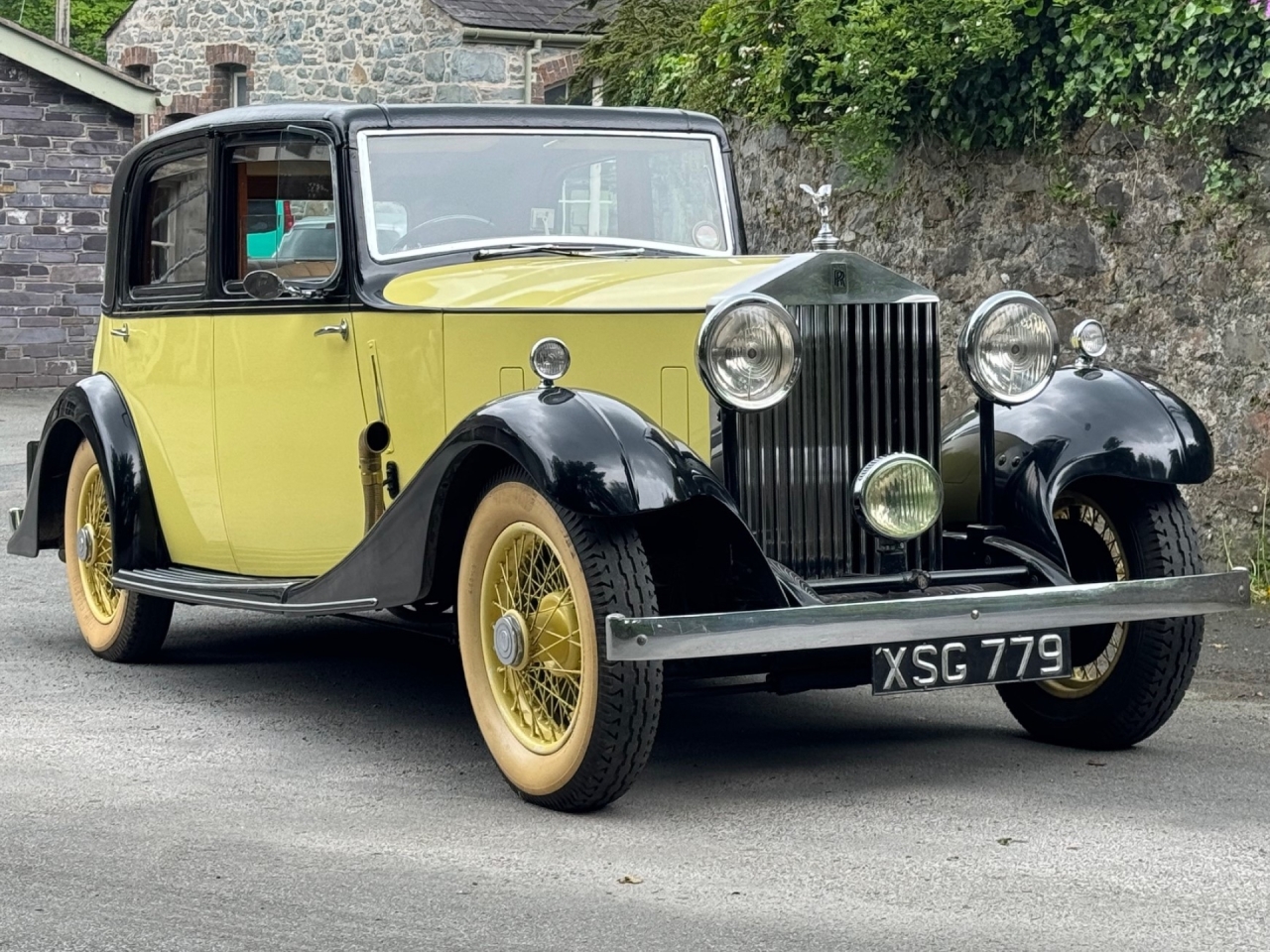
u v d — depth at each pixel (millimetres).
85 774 4500
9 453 12594
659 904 3398
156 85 21766
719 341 4133
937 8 7781
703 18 9562
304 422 5215
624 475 3885
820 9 8352
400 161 5191
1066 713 4777
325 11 19500
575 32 12906
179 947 3170
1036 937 3188
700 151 5707
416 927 3270
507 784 4406
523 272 4930
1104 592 4258
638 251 5469
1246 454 6957
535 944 3170
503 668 4352
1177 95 7094
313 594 4855
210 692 5590
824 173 9031
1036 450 4633
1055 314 7695
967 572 4508
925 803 4172
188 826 3992
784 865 3664
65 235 19062
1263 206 6844
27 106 18719
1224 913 3322
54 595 7590
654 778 4465
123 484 5891
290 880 3572
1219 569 7047
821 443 4383
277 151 5320
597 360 4543
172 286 5812
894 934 3207
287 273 5281
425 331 4770
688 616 3848
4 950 3164
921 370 4473
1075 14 7426
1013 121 7746
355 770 4566
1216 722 5066
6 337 18859
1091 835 3869
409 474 4863
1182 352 7176
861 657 4406
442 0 18078
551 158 5418
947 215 8219
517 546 4270
